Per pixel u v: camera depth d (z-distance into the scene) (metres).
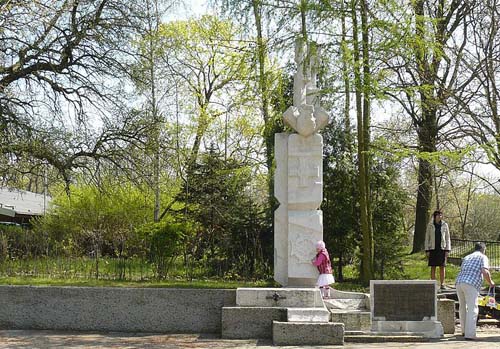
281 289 11.49
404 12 14.50
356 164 19.16
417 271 20.36
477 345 10.23
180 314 11.92
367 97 15.41
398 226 19.45
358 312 11.40
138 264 16.09
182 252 16.81
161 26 27.80
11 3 16.36
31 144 21.02
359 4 14.77
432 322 11.20
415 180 30.14
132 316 11.99
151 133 22.81
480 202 45.94
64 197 28.30
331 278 12.27
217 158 23.22
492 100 19.08
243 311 11.13
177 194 25.03
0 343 10.53
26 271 15.83
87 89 22.52
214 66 30.81
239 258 16.89
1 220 33.41
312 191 12.62
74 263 16.12
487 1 18.14
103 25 22.34
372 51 15.11
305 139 12.79
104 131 22.64
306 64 13.16
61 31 22.06
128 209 27.64
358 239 18.88
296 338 10.34
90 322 12.06
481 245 11.54
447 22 19.69
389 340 10.79
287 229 12.73
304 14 14.02
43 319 12.15
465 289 11.14
